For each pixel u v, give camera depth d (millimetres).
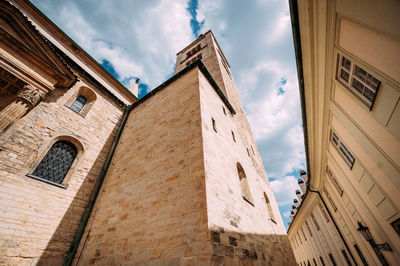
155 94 10250
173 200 4887
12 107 6355
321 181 12656
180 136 6426
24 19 7059
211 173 5137
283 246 8930
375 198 6512
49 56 7695
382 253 7637
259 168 13969
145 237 4707
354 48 4504
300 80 6957
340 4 4207
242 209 6086
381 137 4977
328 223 14898
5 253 4949
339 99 6332
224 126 8938
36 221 5824
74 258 5883
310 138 9523
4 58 6270
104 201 7082
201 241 3738
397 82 3705
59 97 8438
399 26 3133
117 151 9203
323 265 17891
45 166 6957
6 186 5602
